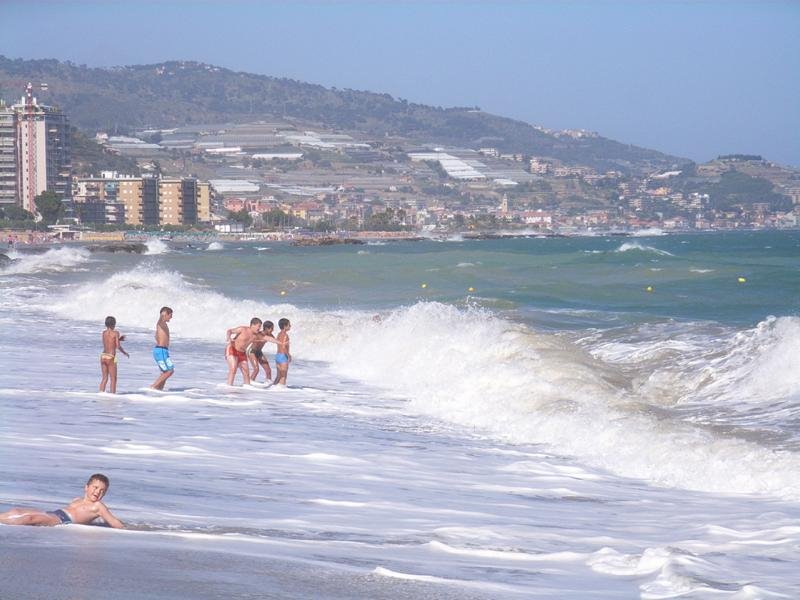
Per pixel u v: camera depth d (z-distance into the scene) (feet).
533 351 164.04
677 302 286.66
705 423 115.34
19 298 327.67
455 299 313.53
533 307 282.97
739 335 162.91
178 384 158.10
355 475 92.79
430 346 180.14
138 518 67.67
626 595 53.72
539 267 489.26
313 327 217.97
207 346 216.74
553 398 132.46
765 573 58.49
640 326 202.49
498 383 145.59
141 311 269.44
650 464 98.94
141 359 192.34
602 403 128.67
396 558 60.85
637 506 82.58
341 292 366.43
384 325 207.92
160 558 55.67
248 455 100.32
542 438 115.34
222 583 51.47
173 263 615.16
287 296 353.92
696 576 56.39
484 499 84.43
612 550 63.52
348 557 60.13
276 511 74.38
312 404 140.97
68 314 284.20
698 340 174.29
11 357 186.19
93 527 63.41
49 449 95.61
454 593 53.06
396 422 127.44
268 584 52.11
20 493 72.64
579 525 74.69
